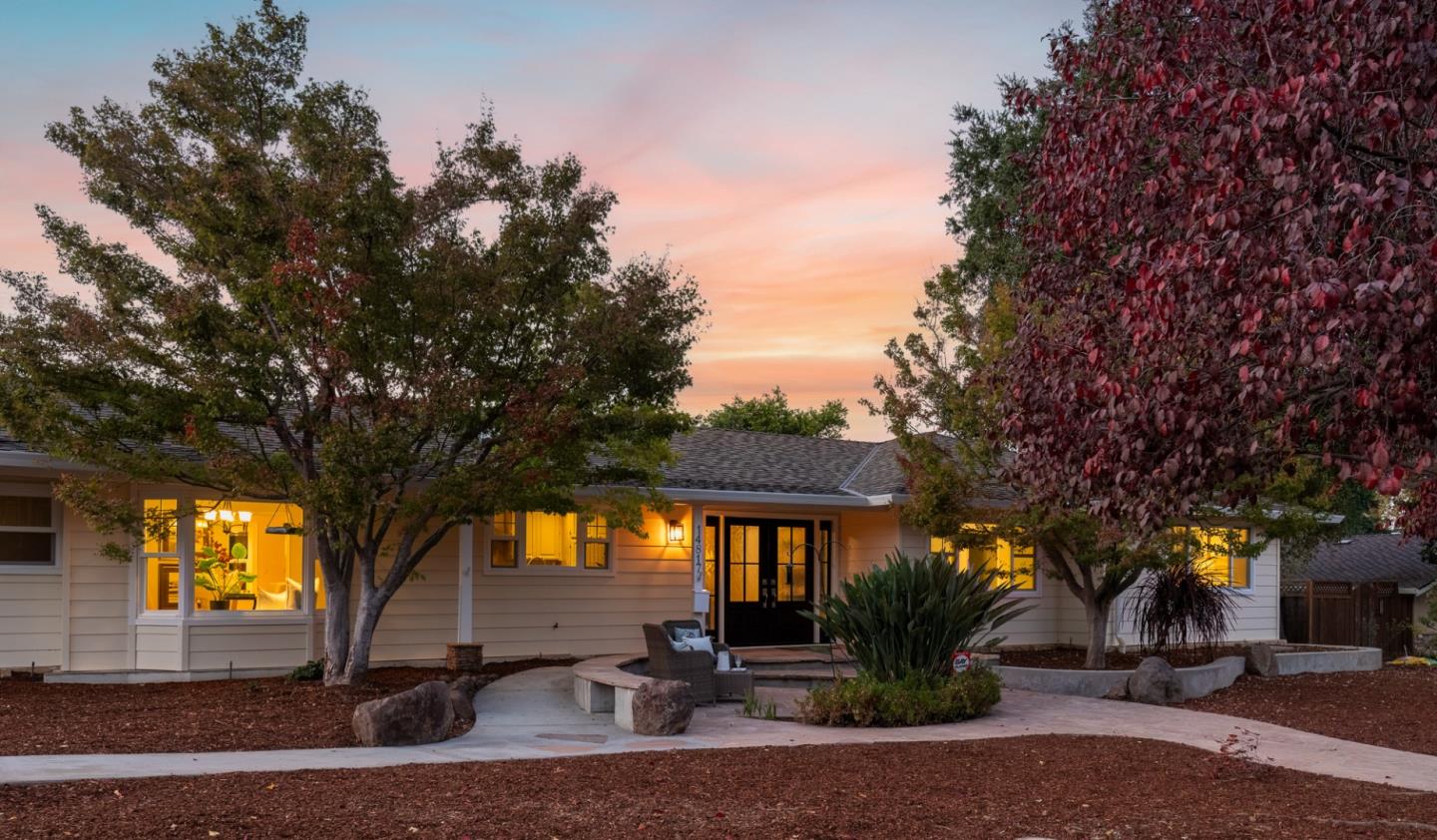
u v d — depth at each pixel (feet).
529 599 57.88
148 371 40.93
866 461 73.31
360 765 30.04
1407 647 85.71
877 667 44.14
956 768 32.65
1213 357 22.62
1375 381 18.70
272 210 40.01
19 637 47.39
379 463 38.81
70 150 42.73
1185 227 23.93
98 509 40.04
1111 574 56.03
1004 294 52.13
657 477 53.72
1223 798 29.14
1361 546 113.19
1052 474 26.37
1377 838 24.61
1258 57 22.13
